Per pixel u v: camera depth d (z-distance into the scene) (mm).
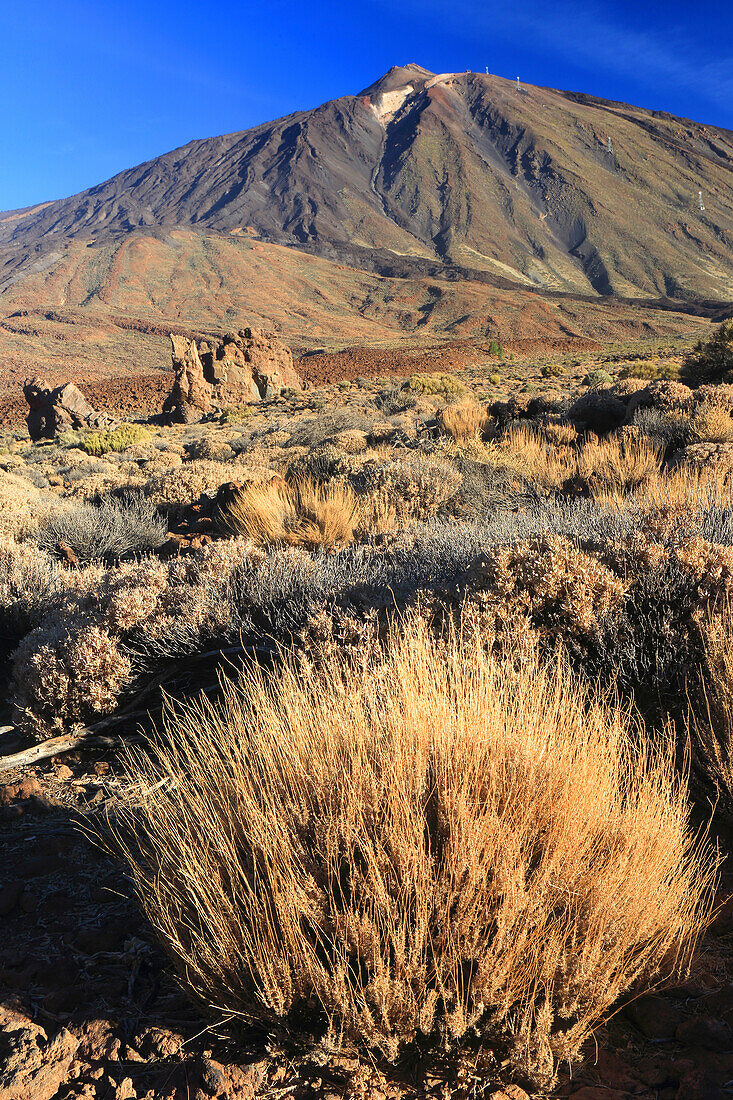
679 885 2064
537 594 3812
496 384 46375
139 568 6070
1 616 6219
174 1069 1838
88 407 50094
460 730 2291
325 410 35156
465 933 1802
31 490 16125
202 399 53219
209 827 2219
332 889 1997
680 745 2951
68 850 2990
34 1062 1874
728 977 2053
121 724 4207
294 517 9039
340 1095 1714
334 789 2193
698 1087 1662
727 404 11438
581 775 2174
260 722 2641
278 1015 1816
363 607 4590
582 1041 1815
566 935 1832
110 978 2232
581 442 11953
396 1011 1758
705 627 3250
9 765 3902
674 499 6039
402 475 9797
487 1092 1731
